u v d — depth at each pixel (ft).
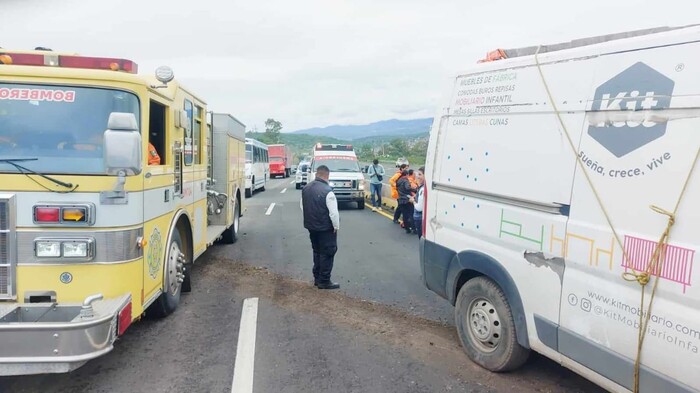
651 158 9.41
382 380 13.87
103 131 13.57
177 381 13.58
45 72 13.43
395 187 44.16
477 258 14.28
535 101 12.30
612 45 10.48
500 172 13.39
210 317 18.85
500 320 13.80
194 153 22.07
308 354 15.57
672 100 9.12
